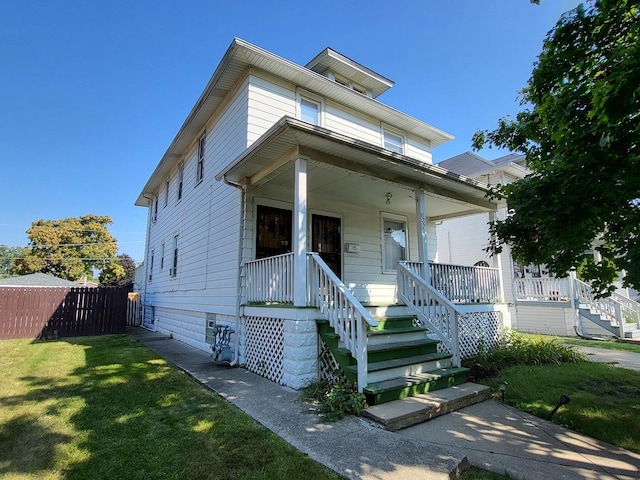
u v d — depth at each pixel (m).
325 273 5.02
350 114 9.50
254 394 4.63
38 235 30.53
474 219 15.45
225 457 2.85
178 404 4.18
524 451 3.19
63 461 2.79
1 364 6.56
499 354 6.94
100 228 33.38
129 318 16.94
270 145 5.22
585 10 3.51
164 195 13.86
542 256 4.44
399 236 9.84
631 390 4.99
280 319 5.41
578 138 3.46
